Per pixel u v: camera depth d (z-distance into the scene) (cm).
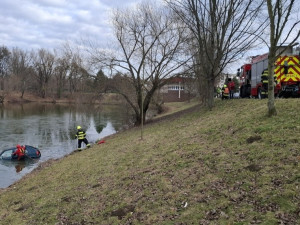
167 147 1148
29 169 1800
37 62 9550
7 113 5262
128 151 1312
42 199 949
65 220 746
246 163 732
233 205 580
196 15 1764
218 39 1758
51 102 8756
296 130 823
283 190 567
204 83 2317
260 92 1834
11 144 2581
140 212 671
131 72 2484
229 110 1565
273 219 496
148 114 4050
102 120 4134
